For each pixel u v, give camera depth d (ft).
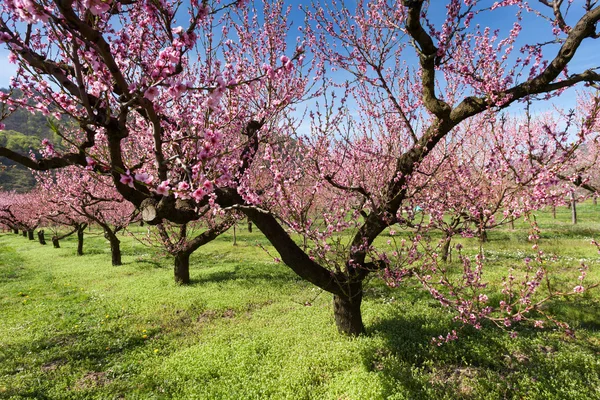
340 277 22.56
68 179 59.67
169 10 9.04
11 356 23.67
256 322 27.37
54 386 19.70
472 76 18.95
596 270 36.55
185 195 10.26
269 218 20.98
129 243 91.04
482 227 18.06
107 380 20.29
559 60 15.99
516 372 17.90
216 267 50.19
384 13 22.07
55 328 28.76
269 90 21.02
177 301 33.65
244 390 17.56
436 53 18.20
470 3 17.54
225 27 23.98
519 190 16.26
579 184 17.24
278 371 19.19
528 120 15.12
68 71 13.87
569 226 78.69
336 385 17.47
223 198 20.15
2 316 32.81
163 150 22.21
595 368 17.89
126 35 11.62
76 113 11.19
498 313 25.95
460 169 21.38
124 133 11.43
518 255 47.73
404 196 21.50
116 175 13.98
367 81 22.24
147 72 10.94
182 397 17.52
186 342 24.58
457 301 19.13
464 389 16.88
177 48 9.20
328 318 27.04
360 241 22.66
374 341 21.97
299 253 21.72
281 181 17.62
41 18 7.55
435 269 20.57
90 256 69.67
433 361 19.70
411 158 21.06
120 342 25.14
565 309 26.05
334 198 22.72
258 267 48.85
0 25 8.57
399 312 27.68
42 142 12.82
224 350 22.12
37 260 70.03
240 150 22.47
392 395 16.17
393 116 24.94
